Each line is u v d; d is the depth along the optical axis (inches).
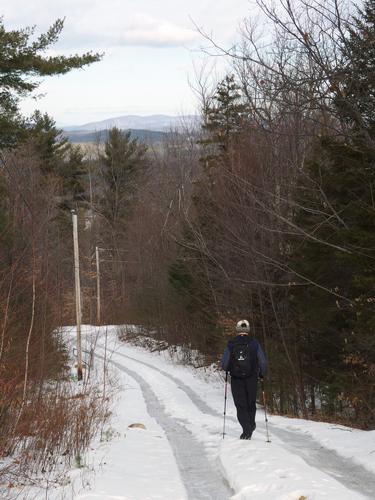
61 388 571.5
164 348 1606.8
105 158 2901.1
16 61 766.5
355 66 373.1
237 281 867.4
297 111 391.9
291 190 705.6
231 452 386.9
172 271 1406.3
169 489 309.4
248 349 442.3
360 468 333.1
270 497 270.5
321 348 721.0
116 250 2394.2
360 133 414.3
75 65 789.2
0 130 787.4
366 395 585.9
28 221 678.5
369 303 525.3
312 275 641.6
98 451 422.3
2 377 425.4
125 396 869.2
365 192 561.3
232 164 816.3
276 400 817.5
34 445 407.5
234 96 1310.3
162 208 1867.6
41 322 549.3
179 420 635.5
